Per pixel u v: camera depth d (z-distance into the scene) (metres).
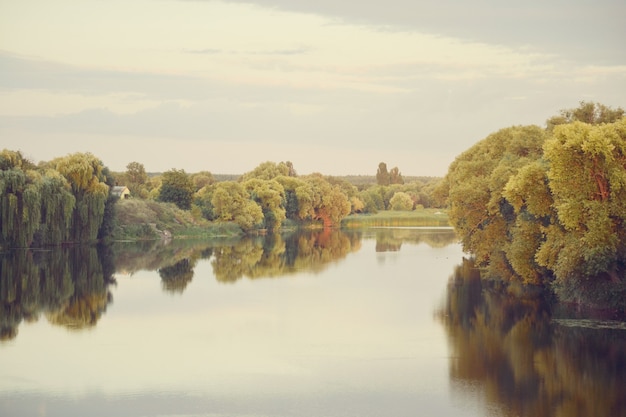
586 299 56.06
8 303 62.44
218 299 64.69
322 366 42.31
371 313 57.53
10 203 98.50
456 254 107.12
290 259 100.44
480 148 95.06
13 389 38.03
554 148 54.41
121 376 40.34
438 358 44.00
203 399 36.56
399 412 34.72
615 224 53.03
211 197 167.62
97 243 123.25
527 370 41.28
